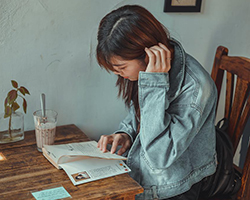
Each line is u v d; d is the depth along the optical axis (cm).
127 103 134
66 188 102
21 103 143
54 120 126
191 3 161
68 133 145
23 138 137
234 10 176
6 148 128
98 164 116
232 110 157
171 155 112
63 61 146
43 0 135
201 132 124
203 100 113
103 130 165
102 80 156
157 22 108
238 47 185
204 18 170
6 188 101
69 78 149
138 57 106
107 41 103
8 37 133
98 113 161
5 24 131
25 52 138
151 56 104
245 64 148
